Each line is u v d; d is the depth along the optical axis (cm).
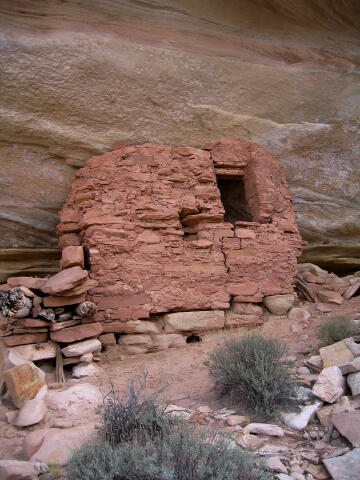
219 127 780
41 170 712
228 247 688
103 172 662
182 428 315
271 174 764
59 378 486
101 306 599
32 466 291
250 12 757
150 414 327
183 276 650
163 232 656
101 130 710
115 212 641
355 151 880
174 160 696
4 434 360
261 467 289
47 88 659
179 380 482
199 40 746
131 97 711
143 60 701
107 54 676
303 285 795
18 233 736
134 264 627
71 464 273
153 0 705
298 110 829
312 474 290
